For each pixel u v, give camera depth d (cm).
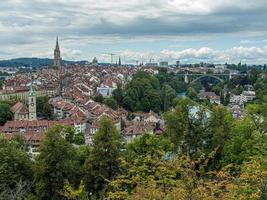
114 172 5409
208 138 6062
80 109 15975
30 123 12662
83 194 3138
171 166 2106
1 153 5772
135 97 19512
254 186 2178
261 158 2873
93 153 5531
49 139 5547
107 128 5600
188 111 6297
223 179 2228
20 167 5794
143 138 6312
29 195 5159
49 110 16650
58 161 5453
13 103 17100
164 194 2020
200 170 2106
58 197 5338
